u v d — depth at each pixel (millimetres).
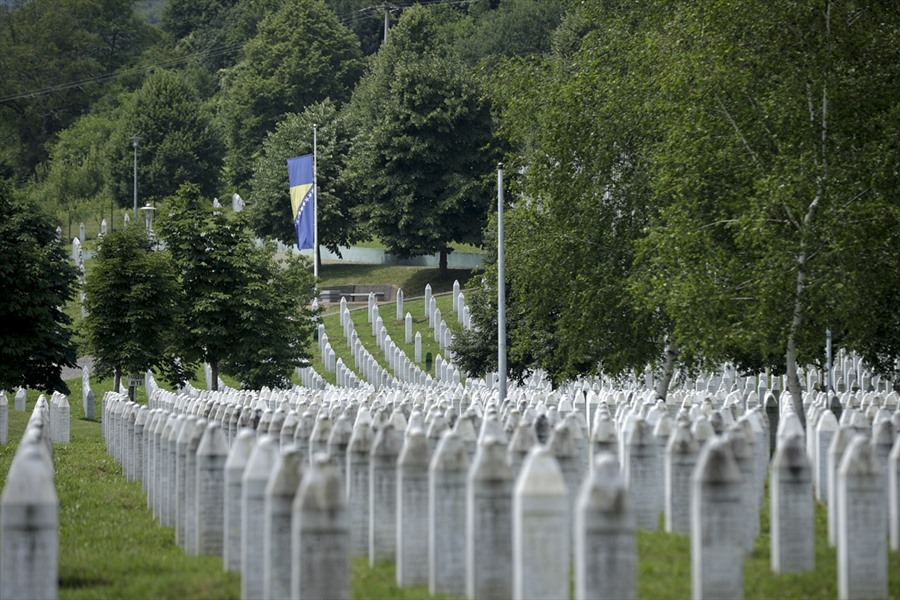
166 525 72500
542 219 128750
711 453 45125
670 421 66938
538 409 88062
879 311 108938
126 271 159625
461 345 178750
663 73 110375
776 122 102562
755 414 71938
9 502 43031
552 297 130750
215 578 53844
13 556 43062
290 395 120000
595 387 154875
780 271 98250
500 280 127000
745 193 103875
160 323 161125
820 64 102438
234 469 55094
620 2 129750
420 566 51375
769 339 101125
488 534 46656
